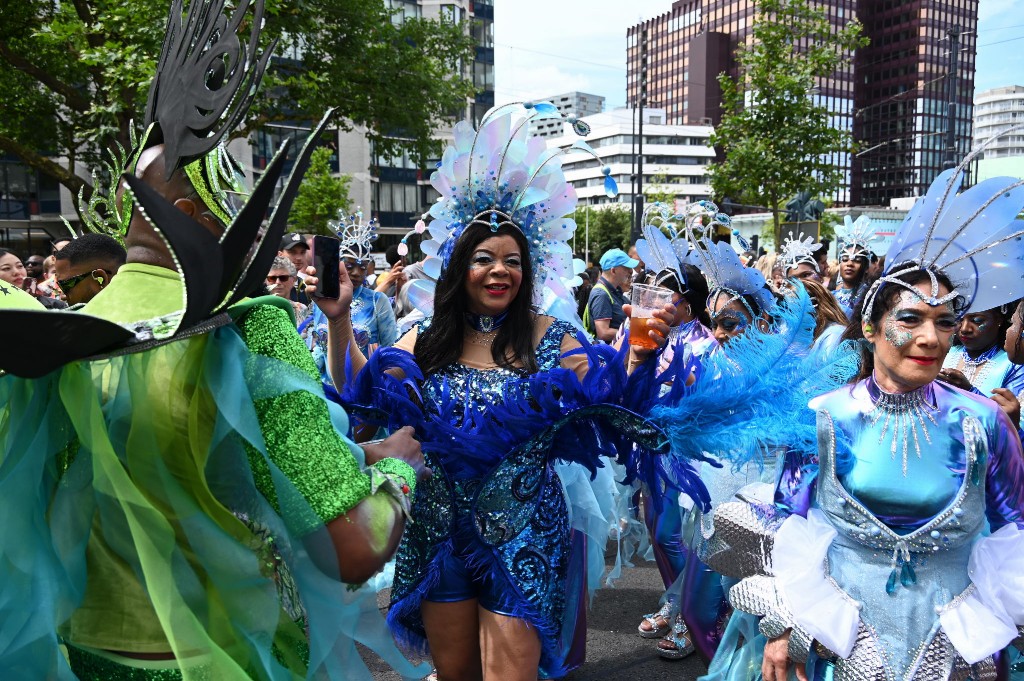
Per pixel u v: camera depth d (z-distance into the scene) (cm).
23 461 136
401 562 249
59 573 137
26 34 1244
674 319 235
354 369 271
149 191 117
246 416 134
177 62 148
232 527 142
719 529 258
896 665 213
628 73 14325
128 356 135
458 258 256
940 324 211
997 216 211
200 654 133
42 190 3089
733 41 11450
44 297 498
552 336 262
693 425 226
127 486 132
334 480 140
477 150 274
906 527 216
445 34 1543
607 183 275
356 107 1428
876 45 8144
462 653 247
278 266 495
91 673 142
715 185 1608
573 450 253
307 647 152
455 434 239
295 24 1277
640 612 444
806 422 231
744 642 299
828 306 381
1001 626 209
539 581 237
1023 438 296
